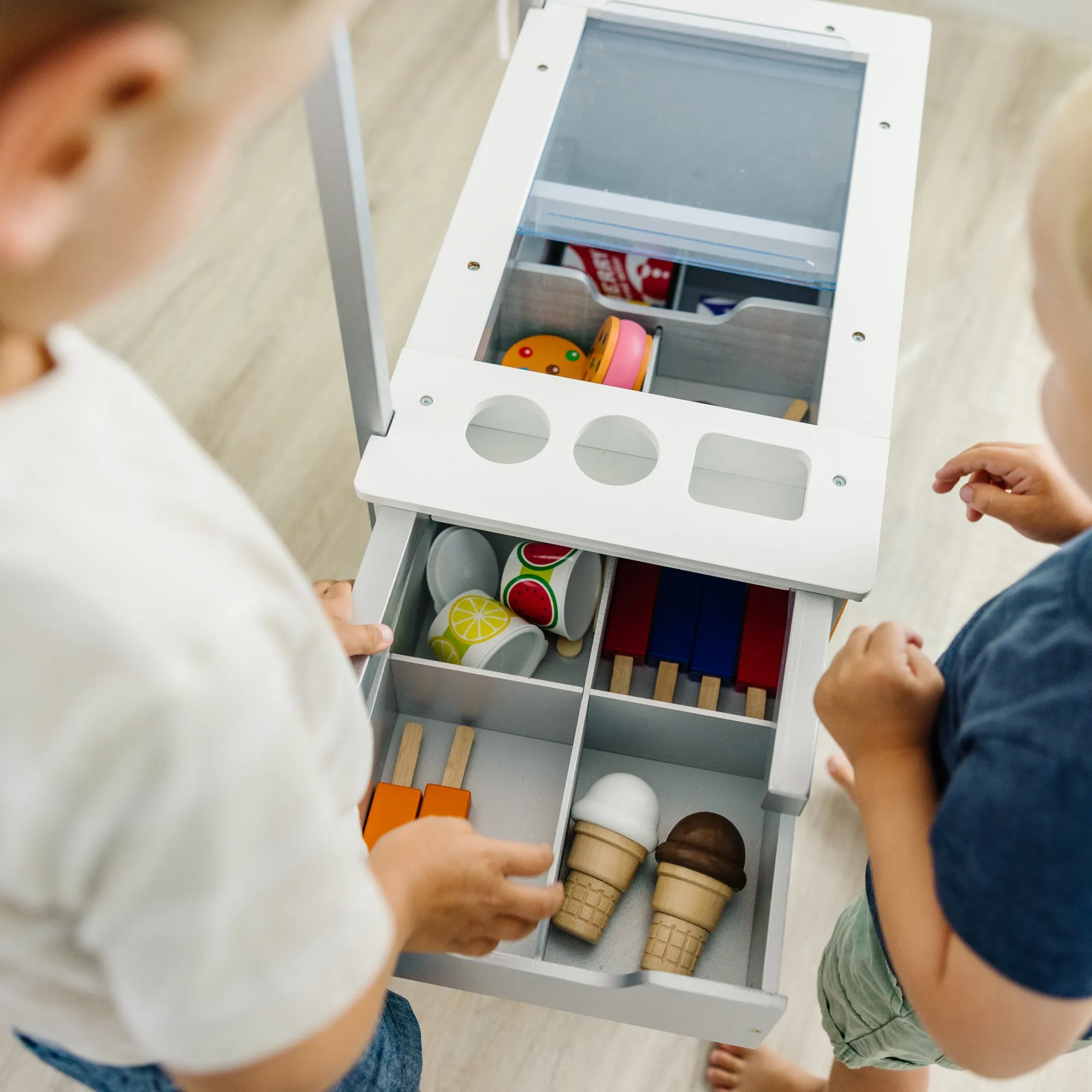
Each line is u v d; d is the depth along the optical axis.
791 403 1.32
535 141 1.20
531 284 1.24
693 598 1.17
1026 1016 0.52
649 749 1.11
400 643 1.11
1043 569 0.59
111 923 0.34
